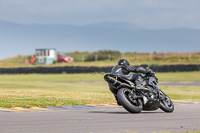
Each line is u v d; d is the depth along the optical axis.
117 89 27.33
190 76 106.44
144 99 26.72
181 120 23.17
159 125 20.84
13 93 40.56
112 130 18.89
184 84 79.62
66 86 65.81
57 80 93.50
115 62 168.25
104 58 181.62
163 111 29.19
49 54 174.75
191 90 60.28
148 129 19.31
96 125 20.66
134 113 26.66
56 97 36.81
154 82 27.70
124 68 27.22
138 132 18.31
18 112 26.75
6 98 34.91
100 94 41.22
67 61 175.88
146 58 177.12
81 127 19.88
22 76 115.12
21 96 37.12
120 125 20.72
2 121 21.98
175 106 32.94
